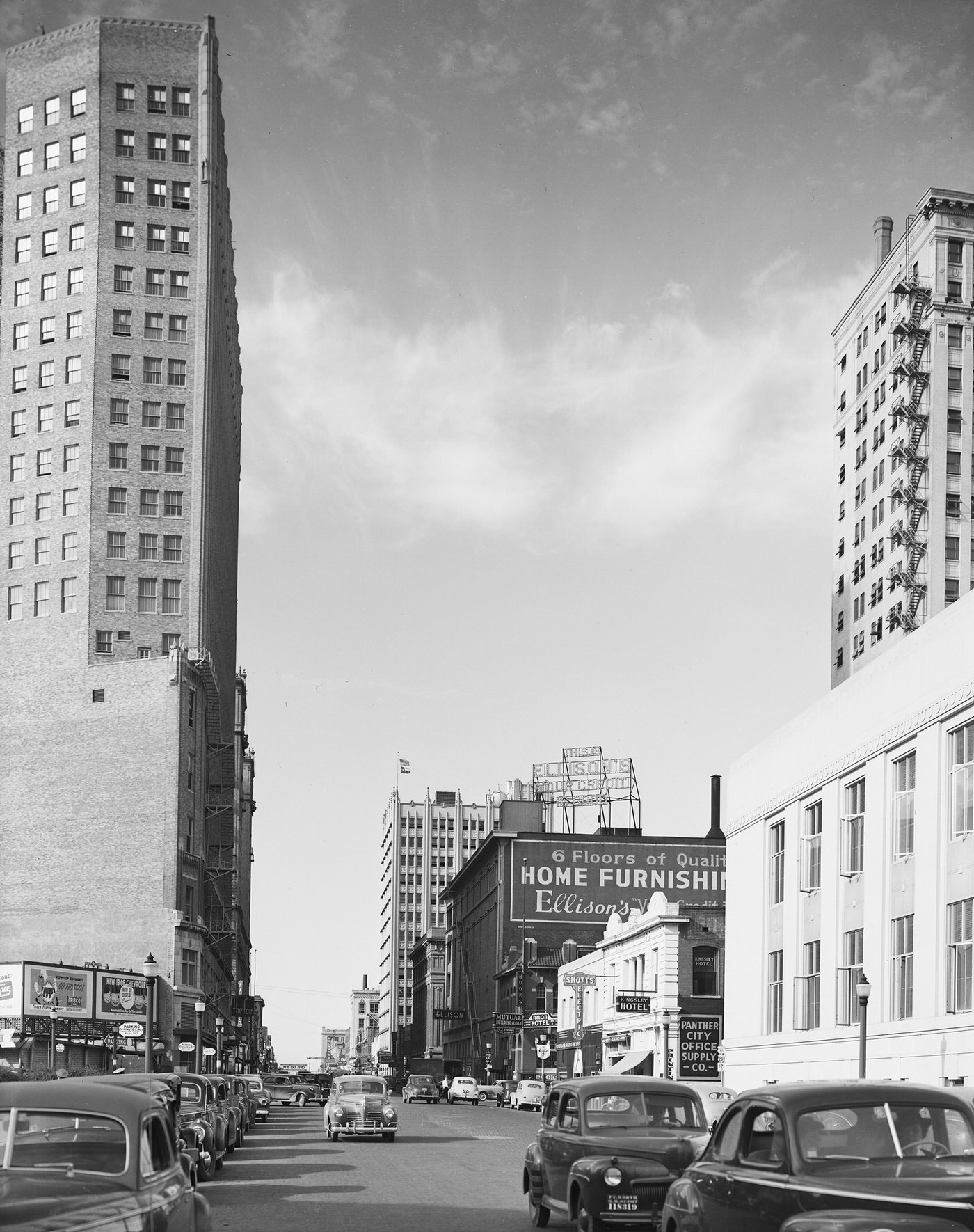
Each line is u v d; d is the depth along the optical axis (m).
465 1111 70.94
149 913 86.62
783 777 50.12
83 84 101.75
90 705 91.94
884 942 40.81
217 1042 99.69
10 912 89.88
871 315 112.06
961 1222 9.25
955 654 37.09
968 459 101.44
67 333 99.00
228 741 119.69
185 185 101.38
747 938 53.06
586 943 118.56
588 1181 16.41
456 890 154.88
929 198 103.69
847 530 114.44
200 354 99.44
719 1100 24.00
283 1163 31.09
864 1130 10.60
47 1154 10.08
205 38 103.06
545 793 134.88
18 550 97.12
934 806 38.19
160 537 96.69
